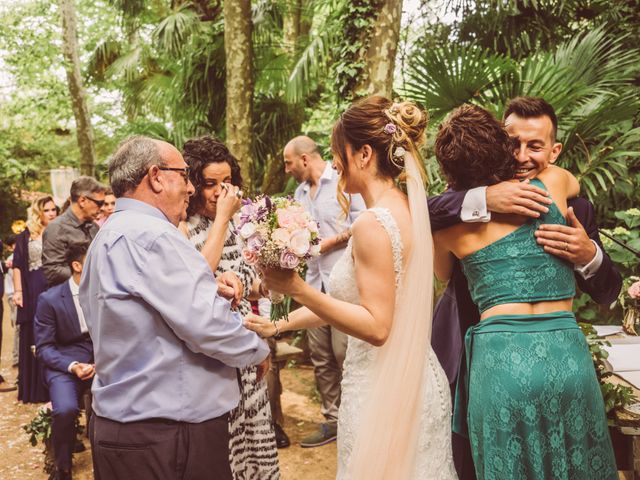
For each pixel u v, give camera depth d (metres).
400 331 1.83
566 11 6.43
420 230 1.84
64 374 3.60
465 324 2.10
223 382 1.89
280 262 1.70
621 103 4.38
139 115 9.84
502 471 1.76
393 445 1.82
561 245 1.82
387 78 4.37
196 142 2.45
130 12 10.30
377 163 1.93
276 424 3.96
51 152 17.97
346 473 1.90
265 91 7.88
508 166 1.92
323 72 7.22
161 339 1.79
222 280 2.08
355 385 1.93
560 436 1.74
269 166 7.85
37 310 3.67
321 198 4.00
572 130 4.23
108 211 4.93
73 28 11.29
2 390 5.66
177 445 1.79
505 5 6.22
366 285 1.78
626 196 5.27
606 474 1.81
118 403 1.80
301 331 5.91
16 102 12.68
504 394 1.76
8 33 11.10
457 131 1.91
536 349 1.77
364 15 4.32
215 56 7.21
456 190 1.97
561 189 1.98
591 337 2.71
